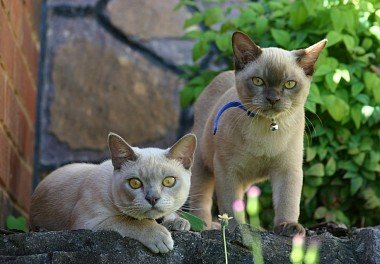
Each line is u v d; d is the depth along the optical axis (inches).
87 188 150.3
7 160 180.9
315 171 199.0
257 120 162.2
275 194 167.9
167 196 141.3
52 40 255.4
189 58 258.5
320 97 193.0
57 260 133.8
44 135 250.2
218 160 168.1
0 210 171.0
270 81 159.9
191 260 140.5
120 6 258.7
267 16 216.4
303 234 156.0
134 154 143.6
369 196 201.6
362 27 203.9
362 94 199.3
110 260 136.3
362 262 146.5
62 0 257.4
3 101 172.7
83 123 252.5
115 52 257.1
